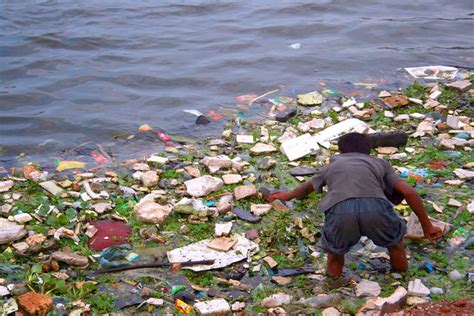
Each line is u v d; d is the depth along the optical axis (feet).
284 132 24.71
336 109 26.63
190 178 21.40
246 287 15.81
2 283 15.90
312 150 22.72
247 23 38.75
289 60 32.73
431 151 22.49
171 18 40.14
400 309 14.61
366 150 16.37
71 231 17.88
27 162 23.48
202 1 43.34
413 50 34.14
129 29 38.04
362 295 15.20
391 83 29.71
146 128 25.86
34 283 15.80
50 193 20.47
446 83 29.25
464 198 19.39
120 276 16.35
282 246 17.48
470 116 25.55
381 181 15.55
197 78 30.78
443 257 16.63
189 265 16.62
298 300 15.23
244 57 33.24
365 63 32.35
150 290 15.61
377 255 16.85
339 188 15.34
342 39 35.88
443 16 39.93
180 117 26.91
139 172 21.74
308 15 40.19
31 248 17.21
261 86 29.78
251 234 17.97
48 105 28.30
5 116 27.12
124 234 18.22
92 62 33.09
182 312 14.92
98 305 15.07
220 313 14.71
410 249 17.04
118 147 24.53
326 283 15.81
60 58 33.55
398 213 18.61
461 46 34.73
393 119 25.44
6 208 19.31
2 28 38.19
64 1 43.68
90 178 21.70
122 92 29.55
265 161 22.34
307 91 29.09
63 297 15.38
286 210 19.06
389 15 40.06
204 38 36.32
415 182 20.31
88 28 38.17
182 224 18.67
